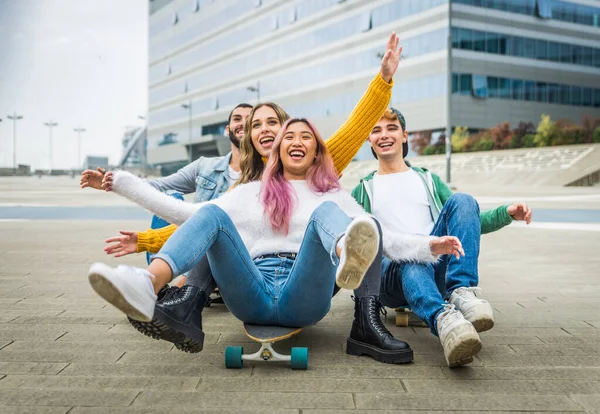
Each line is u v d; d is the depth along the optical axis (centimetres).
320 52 5062
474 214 278
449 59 2652
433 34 4181
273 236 272
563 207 1455
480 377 237
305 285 241
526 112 4497
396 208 322
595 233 892
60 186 3491
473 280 268
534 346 286
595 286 465
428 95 4241
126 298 184
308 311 252
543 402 208
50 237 824
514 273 534
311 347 285
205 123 6781
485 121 4319
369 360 261
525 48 4475
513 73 4419
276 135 297
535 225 1020
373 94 309
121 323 334
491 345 288
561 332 316
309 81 5209
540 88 4559
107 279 176
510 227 989
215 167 393
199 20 6744
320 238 225
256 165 304
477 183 3184
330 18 4938
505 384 228
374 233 189
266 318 257
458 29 4156
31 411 198
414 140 4372
